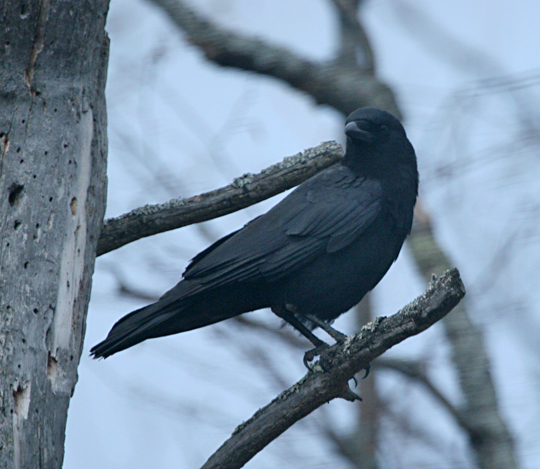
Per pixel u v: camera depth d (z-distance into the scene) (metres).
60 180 8.04
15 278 7.62
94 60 8.51
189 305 10.48
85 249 8.23
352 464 13.76
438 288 7.91
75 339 7.95
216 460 8.42
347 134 11.54
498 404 14.54
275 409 8.50
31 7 7.99
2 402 7.28
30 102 8.06
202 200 9.98
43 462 7.39
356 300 11.20
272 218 10.95
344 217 10.92
